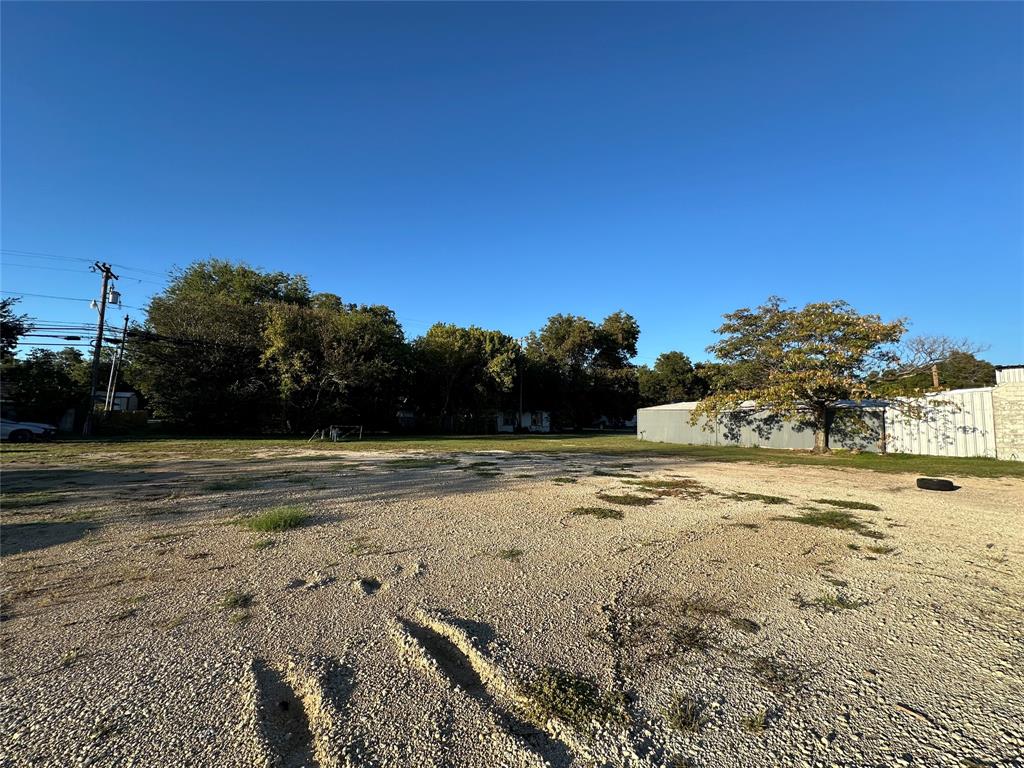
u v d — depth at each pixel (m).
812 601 4.07
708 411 24.19
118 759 2.19
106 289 29.31
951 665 3.05
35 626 3.52
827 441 21.55
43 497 8.54
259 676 2.89
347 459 16.38
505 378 45.06
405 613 3.80
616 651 3.22
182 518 6.95
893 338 19.03
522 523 6.81
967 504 8.42
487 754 2.26
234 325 33.84
